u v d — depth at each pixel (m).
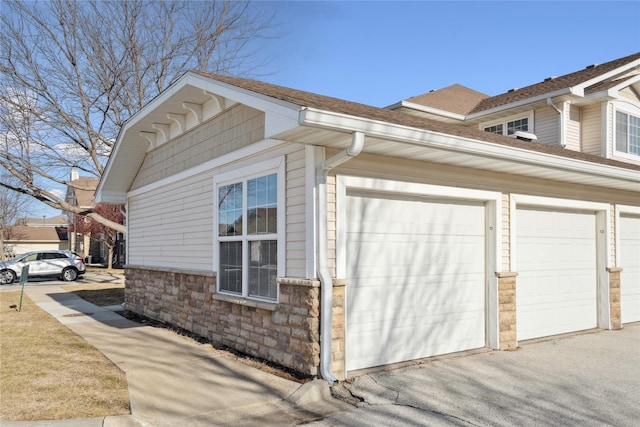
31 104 15.72
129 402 4.89
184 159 9.10
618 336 8.44
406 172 6.23
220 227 7.77
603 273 9.23
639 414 4.72
